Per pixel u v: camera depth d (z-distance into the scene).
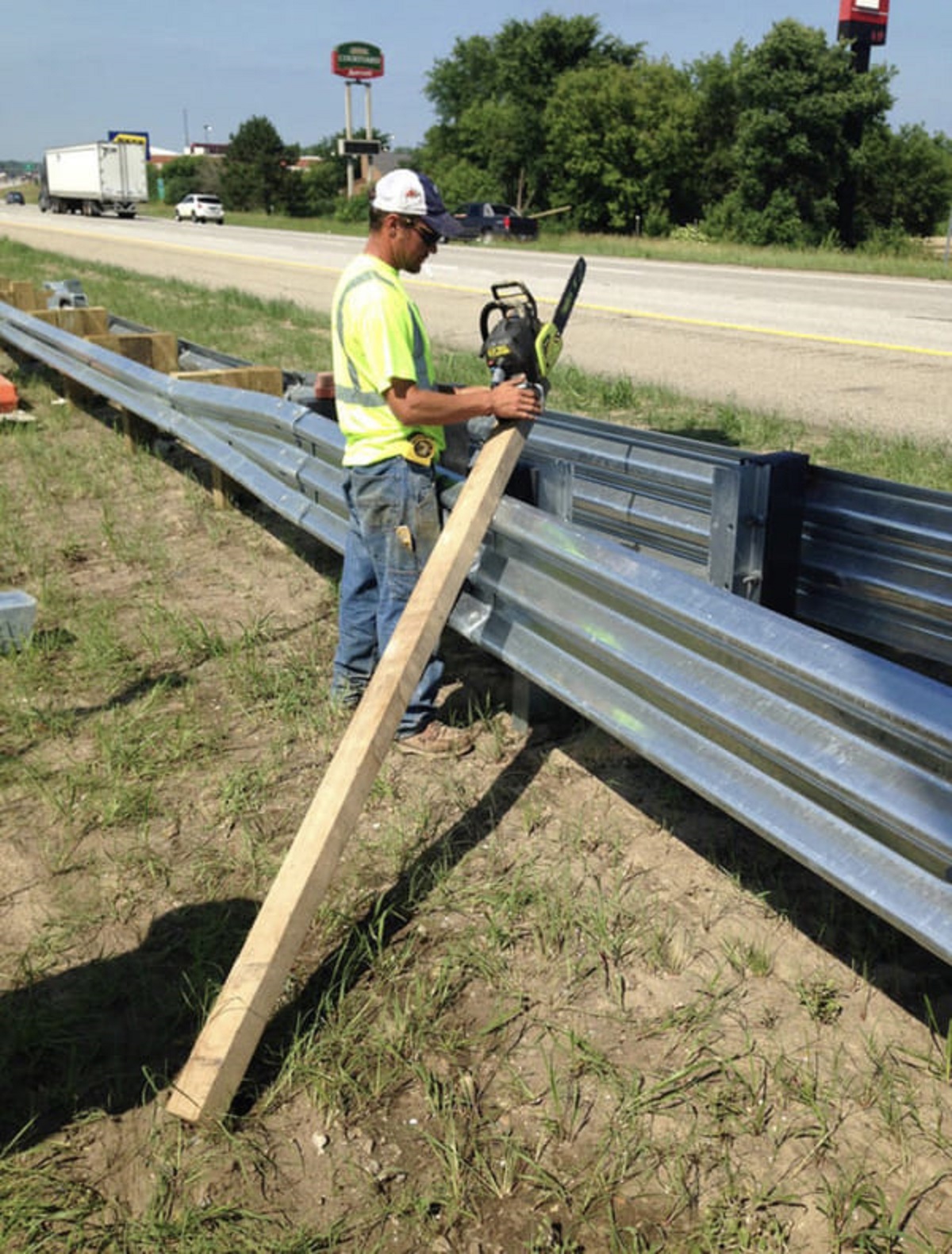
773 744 2.47
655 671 2.84
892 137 56.81
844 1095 2.42
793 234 50.03
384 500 3.64
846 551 4.03
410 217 3.34
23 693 4.36
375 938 2.94
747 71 50.19
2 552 6.07
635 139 57.78
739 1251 2.09
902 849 2.22
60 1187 2.26
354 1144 2.37
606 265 29.41
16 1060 2.60
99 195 55.59
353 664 4.12
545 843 3.35
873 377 11.03
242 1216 2.20
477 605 3.76
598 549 3.03
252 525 6.43
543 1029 2.65
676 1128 2.36
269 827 3.47
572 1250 2.12
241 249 32.88
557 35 63.12
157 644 4.80
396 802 3.60
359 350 3.49
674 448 4.20
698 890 3.11
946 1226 2.12
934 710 2.10
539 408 3.31
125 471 7.61
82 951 2.94
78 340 8.37
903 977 2.75
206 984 2.75
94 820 3.53
